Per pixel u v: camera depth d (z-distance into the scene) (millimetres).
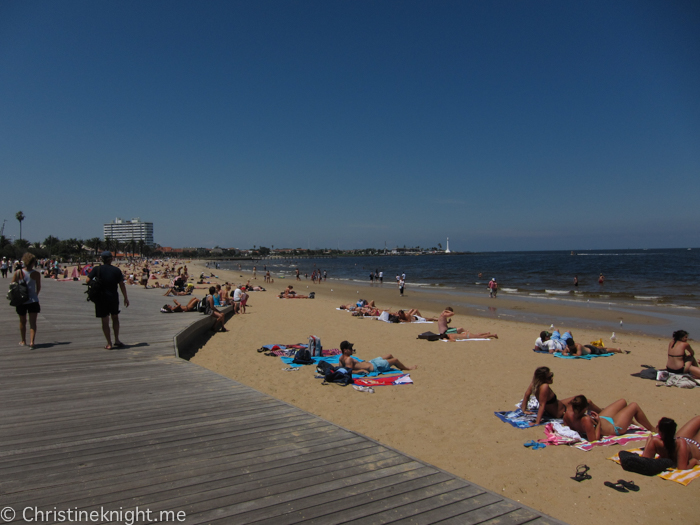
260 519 2709
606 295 29484
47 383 5738
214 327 13930
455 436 5664
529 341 12781
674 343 8609
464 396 7371
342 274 73688
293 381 8117
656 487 4375
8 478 3143
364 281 51969
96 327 10492
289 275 68688
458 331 13688
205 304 13812
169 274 48531
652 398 7527
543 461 4965
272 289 38219
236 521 2678
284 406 4965
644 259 107688
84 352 7676
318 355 10148
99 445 3770
